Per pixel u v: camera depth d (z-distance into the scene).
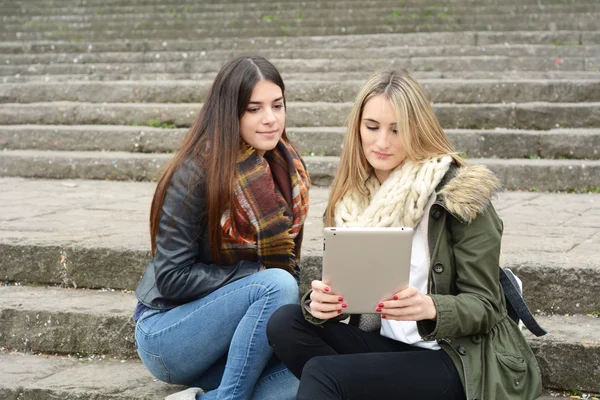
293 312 2.54
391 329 2.60
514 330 2.54
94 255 3.80
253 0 12.12
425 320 2.41
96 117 7.37
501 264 2.69
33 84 8.05
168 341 2.76
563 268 3.31
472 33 9.19
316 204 5.06
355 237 2.32
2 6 12.58
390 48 8.86
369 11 11.13
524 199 5.33
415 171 2.54
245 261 2.79
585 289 3.29
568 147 6.11
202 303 2.73
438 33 9.37
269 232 2.75
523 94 6.97
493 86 7.01
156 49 10.10
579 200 5.28
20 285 3.92
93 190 5.83
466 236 2.44
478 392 2.36
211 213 2.69
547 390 2.99
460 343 2.43
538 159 6.10
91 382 3.11
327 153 6.43
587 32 8.91
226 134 2.71
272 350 2.69
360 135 2.68
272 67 2.78
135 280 3.76
